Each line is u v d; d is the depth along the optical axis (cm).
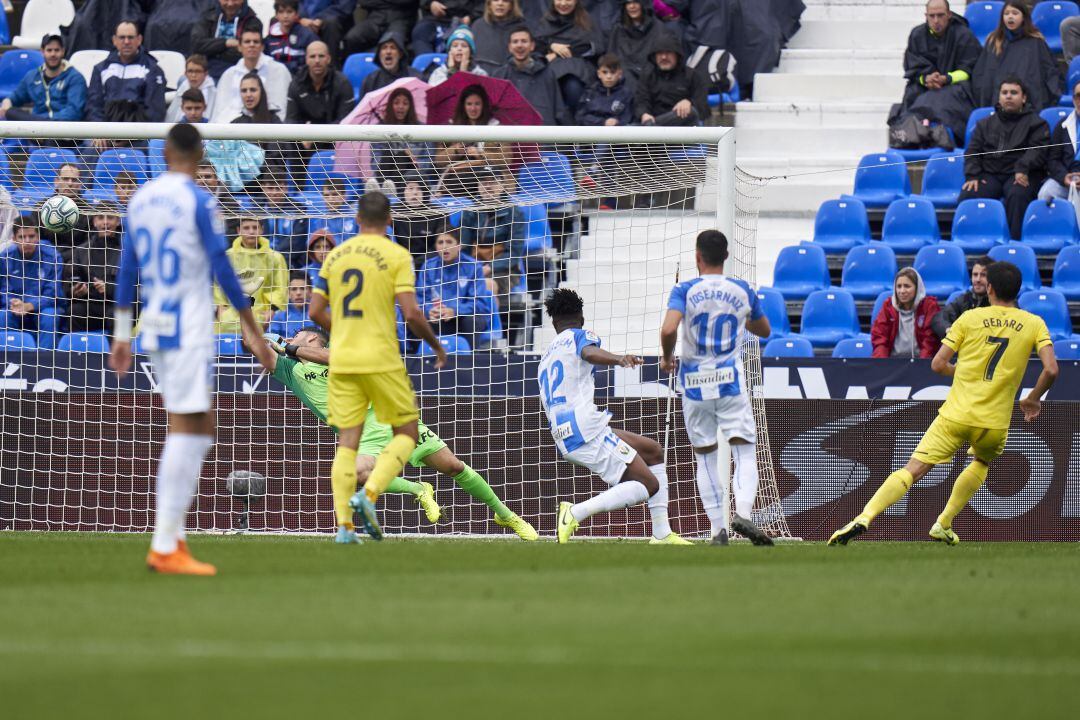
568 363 3447
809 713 1258
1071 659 1549
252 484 4084
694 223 4991
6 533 3756
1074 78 5800
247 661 1473
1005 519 4069
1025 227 5238
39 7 6981
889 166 5469
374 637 1622
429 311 4453
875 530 4088
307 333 3628
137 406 4209
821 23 6412
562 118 5706
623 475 3438
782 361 4116
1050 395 4088
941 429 3475
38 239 4456
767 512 4022
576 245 4803
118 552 2770
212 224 2236
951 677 1438
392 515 4197
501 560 2638
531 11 6419
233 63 6094
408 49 6269
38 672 1406
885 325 4462
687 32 6091
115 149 4712
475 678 1399
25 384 4212
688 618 1797
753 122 6000
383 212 2930
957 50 5803
